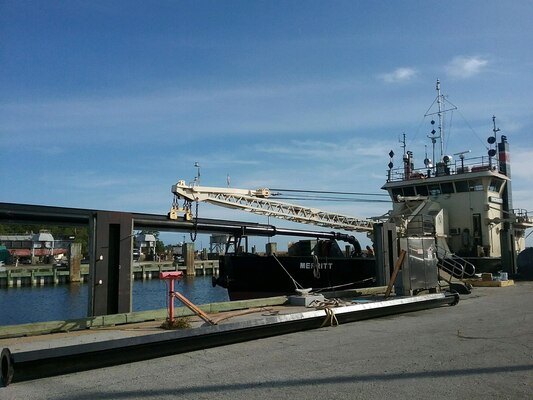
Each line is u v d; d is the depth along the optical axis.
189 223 16.16
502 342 7.88
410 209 23.08
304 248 21.17
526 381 5.57
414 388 5.30
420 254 14.27
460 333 8.78
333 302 12.04
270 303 12.66
